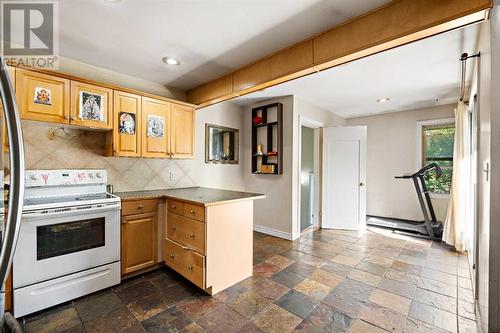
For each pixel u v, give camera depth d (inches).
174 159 132.3
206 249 82.7
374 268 105.7
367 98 151.9
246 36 80.6
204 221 83.1
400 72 108.7
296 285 90.8
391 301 80.2
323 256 119.4
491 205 53.2
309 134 193.8
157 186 124.6
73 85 88.1
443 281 94.0
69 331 65.3
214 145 153.6
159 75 114.7
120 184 111.7
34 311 71.4
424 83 122.8
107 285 86.4
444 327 67.6
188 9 66.9
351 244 137.9
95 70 104.8
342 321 70.1
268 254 122.1
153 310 74.9
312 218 192.1
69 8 66.5
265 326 67.9
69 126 92.1
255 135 165.5
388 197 193.3
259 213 164.2
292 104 146.3
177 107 120.6
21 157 28.1
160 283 92.3
